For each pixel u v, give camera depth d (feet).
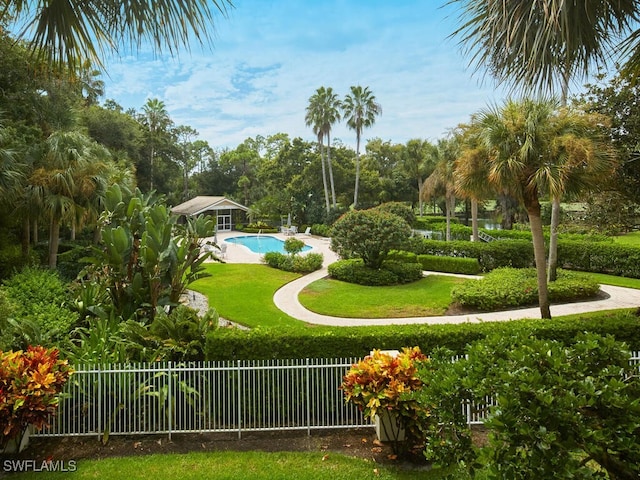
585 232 41.22
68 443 17.56
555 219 45.83
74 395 18.45
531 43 11.25
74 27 10.03
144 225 30.32
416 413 15.15
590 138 29.25
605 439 7.99
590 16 10.85
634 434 8.30
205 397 19.43
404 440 16.61
